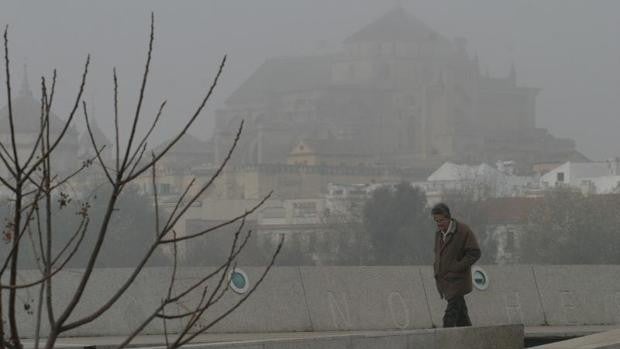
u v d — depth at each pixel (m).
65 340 42.38
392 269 50.25
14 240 17.72
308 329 47.97
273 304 47.75
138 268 18.36
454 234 41.16
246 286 47.50
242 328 46.75
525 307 51.78
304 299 48.31
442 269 41.16
